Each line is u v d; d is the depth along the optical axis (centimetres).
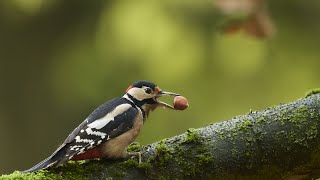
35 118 1859
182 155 615
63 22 1691
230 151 616
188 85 1435
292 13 1519
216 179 618
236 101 1446
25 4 1672
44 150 1872
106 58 1499
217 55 1395
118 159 623
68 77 1698
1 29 1761
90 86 1589
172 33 1408
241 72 1408
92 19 1638
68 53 1702
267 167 618
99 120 632
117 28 1444
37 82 1834
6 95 1875
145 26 1421
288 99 1445
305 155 615
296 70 1466
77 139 619
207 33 1402
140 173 611
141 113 657
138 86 688
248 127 620
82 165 612
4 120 1891
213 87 1433
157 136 1473
